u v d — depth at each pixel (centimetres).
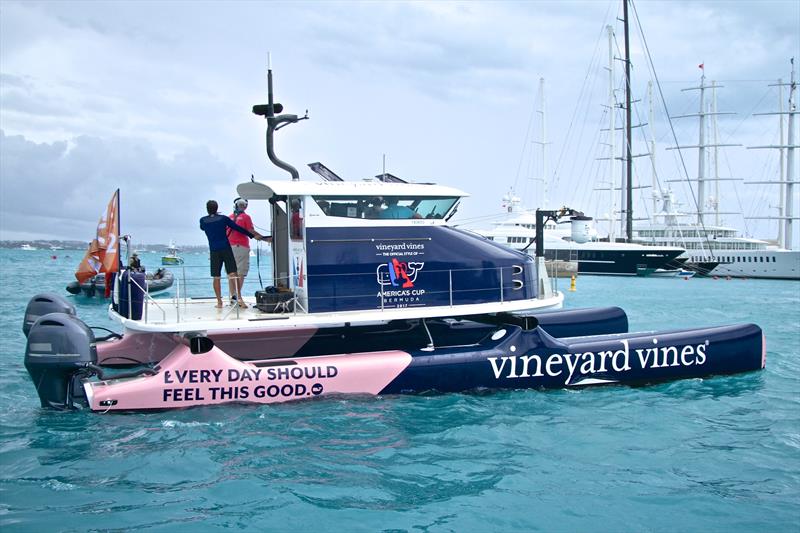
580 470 668
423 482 629
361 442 738
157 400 820
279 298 955
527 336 979
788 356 1368
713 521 550
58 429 765
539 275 1066
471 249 994
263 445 722
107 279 1230
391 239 952
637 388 1015
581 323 1279
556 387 983
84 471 644
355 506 571
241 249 1013
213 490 601
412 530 528
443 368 930
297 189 912
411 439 752
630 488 621
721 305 2783
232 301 1009
